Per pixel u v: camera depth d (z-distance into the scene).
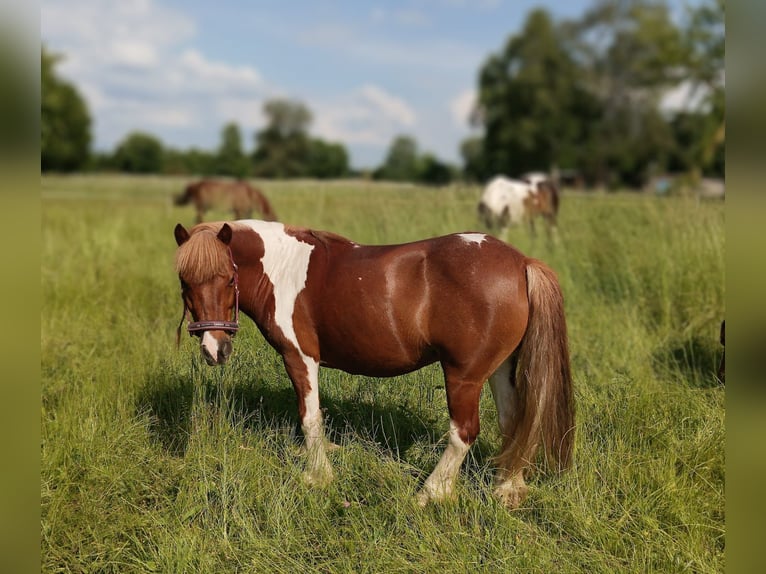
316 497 3.04
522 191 10.16
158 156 80.62
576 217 8.80
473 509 2.89
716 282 5.54
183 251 2.90
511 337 2.86
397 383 4.07
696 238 6.34
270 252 3.18
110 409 3.86
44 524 2.83
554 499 2.90
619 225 7.71
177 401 3.97
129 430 3.56
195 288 2.92
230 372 3.98
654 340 5.21
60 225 10.36
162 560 2.66
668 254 6.28
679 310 5.71
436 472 3.02
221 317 2.95
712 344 4.93
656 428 3.49
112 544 2.79
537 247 8.16
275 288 3.17
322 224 8.38
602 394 3.99
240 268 3.19
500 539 2.66
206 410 3.61
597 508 2.86
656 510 2.89
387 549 2.67
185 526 2.85
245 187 13.11
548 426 2.86
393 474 3.12
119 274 6.91
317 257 3.14
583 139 45.53
